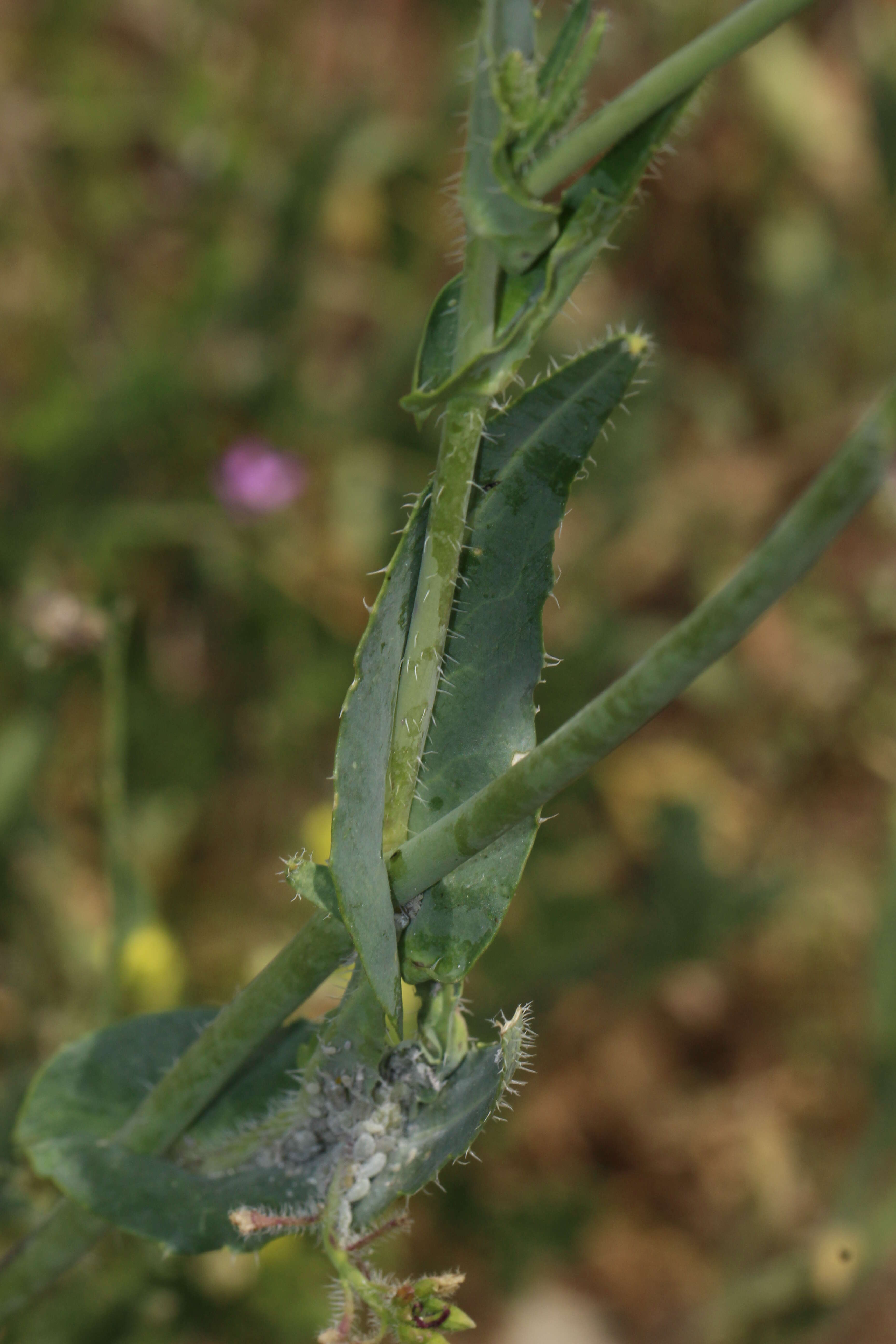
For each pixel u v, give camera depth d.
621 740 1.04
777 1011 4.42
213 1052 1.42
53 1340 2.97
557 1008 4.21
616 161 1.20
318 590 4.60
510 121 1.14
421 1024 1.37
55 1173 1.53
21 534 4.39
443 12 5.49
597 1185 4.17
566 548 4.88
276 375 4.72
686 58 1.08
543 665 1.35
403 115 5.50
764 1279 3.68
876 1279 3.97
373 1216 1.36
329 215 5.06
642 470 4.98
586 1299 4.03
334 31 5.46
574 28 1.17
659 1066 4.35
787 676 4.81
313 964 1.29
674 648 0.97
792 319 5.39
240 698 4.42
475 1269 3.83
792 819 4.73
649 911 4.07
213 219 5.00
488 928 1.31
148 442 4.62
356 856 1.20
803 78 5.42
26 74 5.03
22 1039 3.32
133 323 4.84
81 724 4.18
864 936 4.41
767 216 5.45
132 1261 3.05
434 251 5.15
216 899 4.14
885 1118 3.62
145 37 5.22
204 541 4.42
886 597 4.66
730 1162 4.21
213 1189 1.50
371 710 1.23
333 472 4.77
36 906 3.59
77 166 4.95
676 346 5.41
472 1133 1.26
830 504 0.88
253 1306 3.23
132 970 2.78
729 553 5.03
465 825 1.17
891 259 5.43
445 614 1.30
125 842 2.78
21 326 4.80
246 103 5.12
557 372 1.26
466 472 1.26
